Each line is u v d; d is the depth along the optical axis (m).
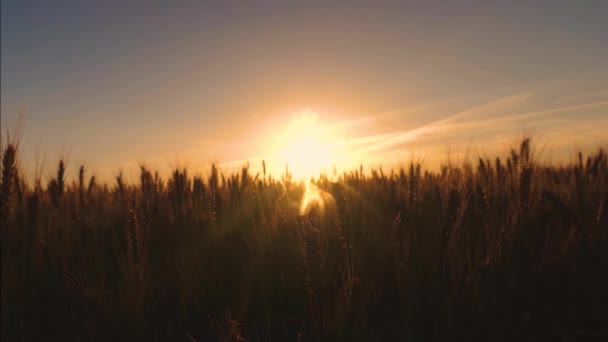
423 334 2.38
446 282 2.69
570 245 2.99
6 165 3.69
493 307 2.44
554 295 2.58
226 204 4.22
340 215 3.21
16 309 2.64
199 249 3.53
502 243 3.06
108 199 5.72
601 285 2.60
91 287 2.87
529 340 2.30
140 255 3.12
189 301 2.81
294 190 5.12
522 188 3.69
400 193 4.83
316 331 2.39
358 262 3.01
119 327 2.55
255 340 2.48
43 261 3.20
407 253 3.03
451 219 3.10
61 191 4.72
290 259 3.19
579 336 2.33
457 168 4.66
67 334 2.54
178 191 4.97
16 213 3.48
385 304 2.71
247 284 2.95
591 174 4.73
